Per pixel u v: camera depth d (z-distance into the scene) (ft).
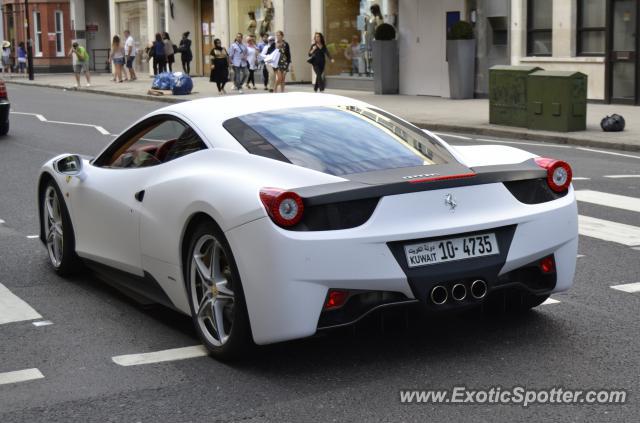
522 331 19.97
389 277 16.93
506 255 17.90
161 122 21.72
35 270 26.91
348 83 114.01
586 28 82.53
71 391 17.28
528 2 87.81
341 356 18.62
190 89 115.96
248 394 16.81
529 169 18.66
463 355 18.51
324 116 20.21
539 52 87.76
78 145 61.31
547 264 18.66
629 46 78.64
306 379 17.44
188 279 19.24
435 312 17.51
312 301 16.66
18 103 106.42
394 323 18.79
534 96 63.93
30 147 60.13
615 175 43.80
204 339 18.92
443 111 80.89
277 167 17.99
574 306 21.94
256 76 133.59
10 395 17.15
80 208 24.00
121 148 23.16
